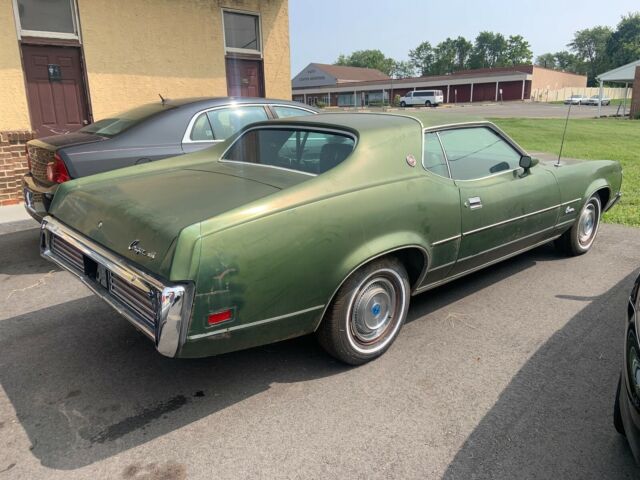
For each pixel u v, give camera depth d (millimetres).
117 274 2631
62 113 9078
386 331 3332
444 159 3613
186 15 10219
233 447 2527
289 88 12289
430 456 2451
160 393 2980
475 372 3156
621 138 17547
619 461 2408
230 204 2764
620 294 4293
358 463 2412
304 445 2535
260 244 2559
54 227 3344
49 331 3746
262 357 3367
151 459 2449
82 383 3082
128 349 3484
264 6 11352
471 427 2654
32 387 3041
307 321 2865
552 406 2816
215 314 2457
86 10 8969
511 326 3752
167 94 10258
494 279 4668
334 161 3230
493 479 2311
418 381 3068
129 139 5273
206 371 3203
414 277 3479
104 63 9328
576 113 37031
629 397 2094
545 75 68688
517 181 4098
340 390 2992
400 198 3143
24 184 5402
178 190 3137
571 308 4043
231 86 11258
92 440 2582
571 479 2307
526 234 4297
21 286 4613
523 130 20719
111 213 2922
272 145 3756
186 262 2367
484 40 122812
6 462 2430
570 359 3291
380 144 3232
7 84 8336
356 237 2916
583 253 5332
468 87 67500
